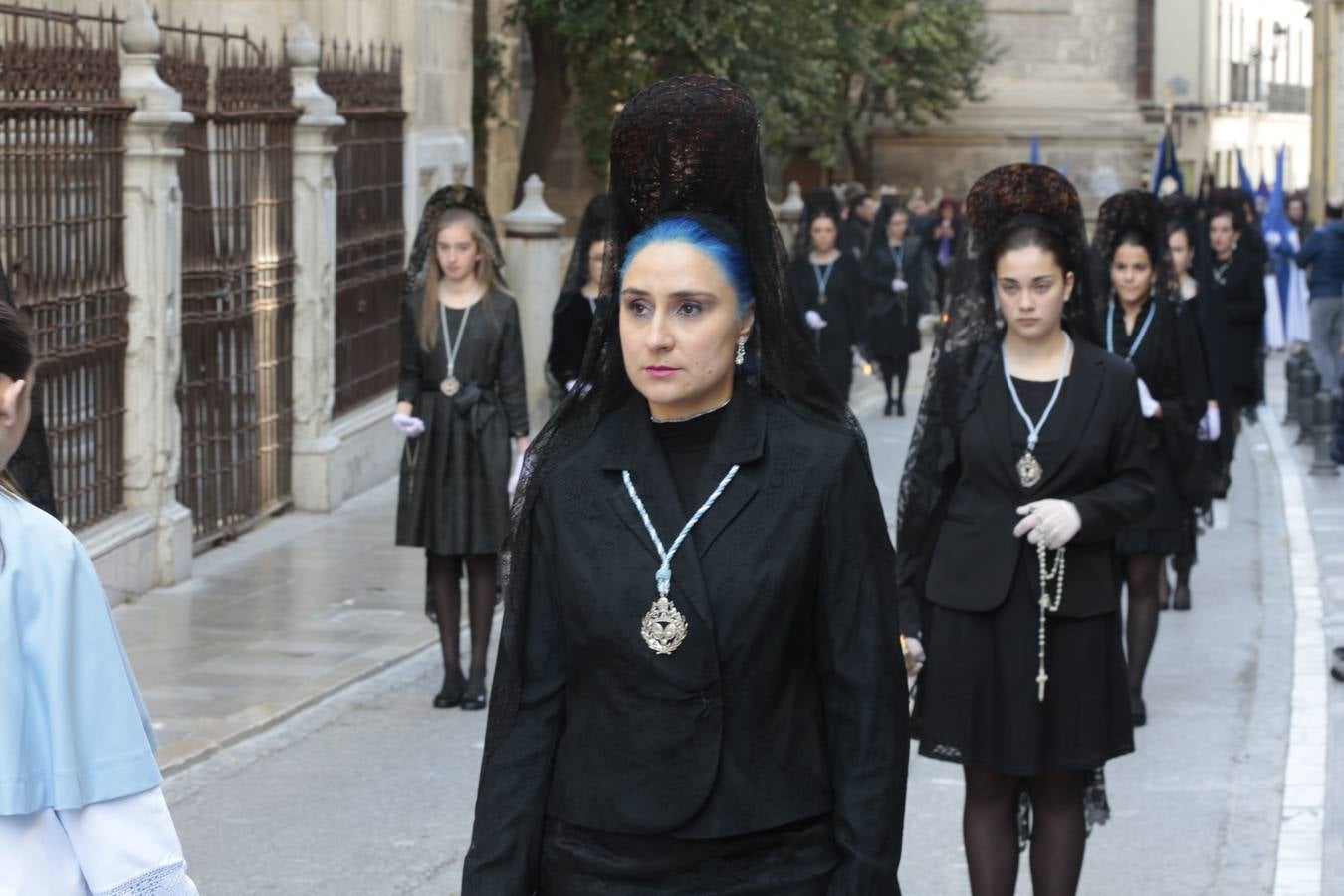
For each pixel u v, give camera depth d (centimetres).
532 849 399
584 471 402
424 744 956
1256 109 7831
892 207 2611
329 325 1620
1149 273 983
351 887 747
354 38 1866
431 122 1983
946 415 662
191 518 1341
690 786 383
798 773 391
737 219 403
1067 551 642
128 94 1231
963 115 5672
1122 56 5653
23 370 350
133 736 354
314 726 984
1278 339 3102
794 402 405
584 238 1105
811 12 2788
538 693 404
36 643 346
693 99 399
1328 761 896
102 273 1209
